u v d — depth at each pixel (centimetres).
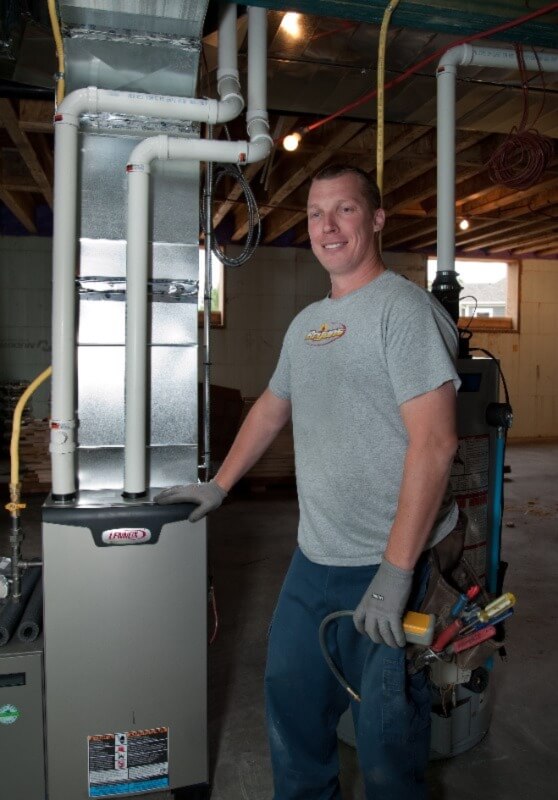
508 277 831
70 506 152
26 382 638
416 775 121
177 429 178
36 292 644
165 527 155
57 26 158
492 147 392
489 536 191
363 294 125
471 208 545
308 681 133
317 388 128
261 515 461
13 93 221
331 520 127
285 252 717
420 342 113
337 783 140
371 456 121
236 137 359
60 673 152
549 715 208
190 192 175
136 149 159
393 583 109
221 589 315
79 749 155
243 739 193
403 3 177
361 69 230
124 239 172
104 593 153
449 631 116
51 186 460
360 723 120
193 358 178
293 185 444
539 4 186
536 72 224
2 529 408
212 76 227
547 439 841
